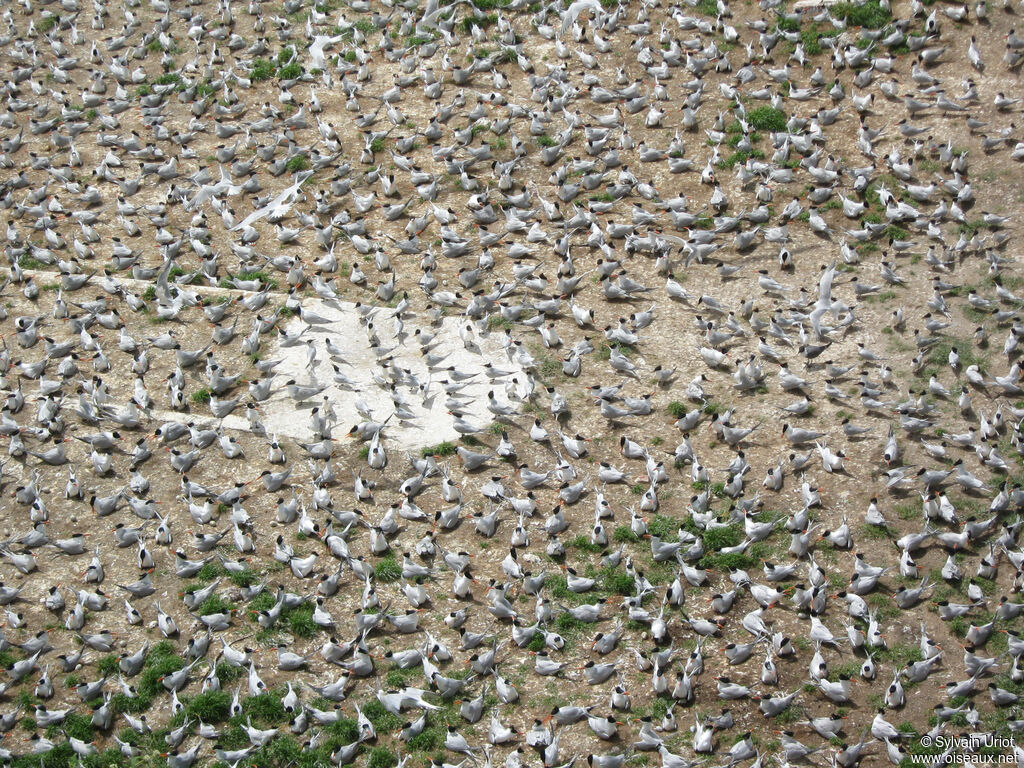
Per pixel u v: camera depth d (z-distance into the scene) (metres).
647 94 48.84
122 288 42.59
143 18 57.94
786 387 36.41
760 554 31.70
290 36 55.16
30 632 31.47
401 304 40.66
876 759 26.73
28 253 45.25
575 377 37.88
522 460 35.25
